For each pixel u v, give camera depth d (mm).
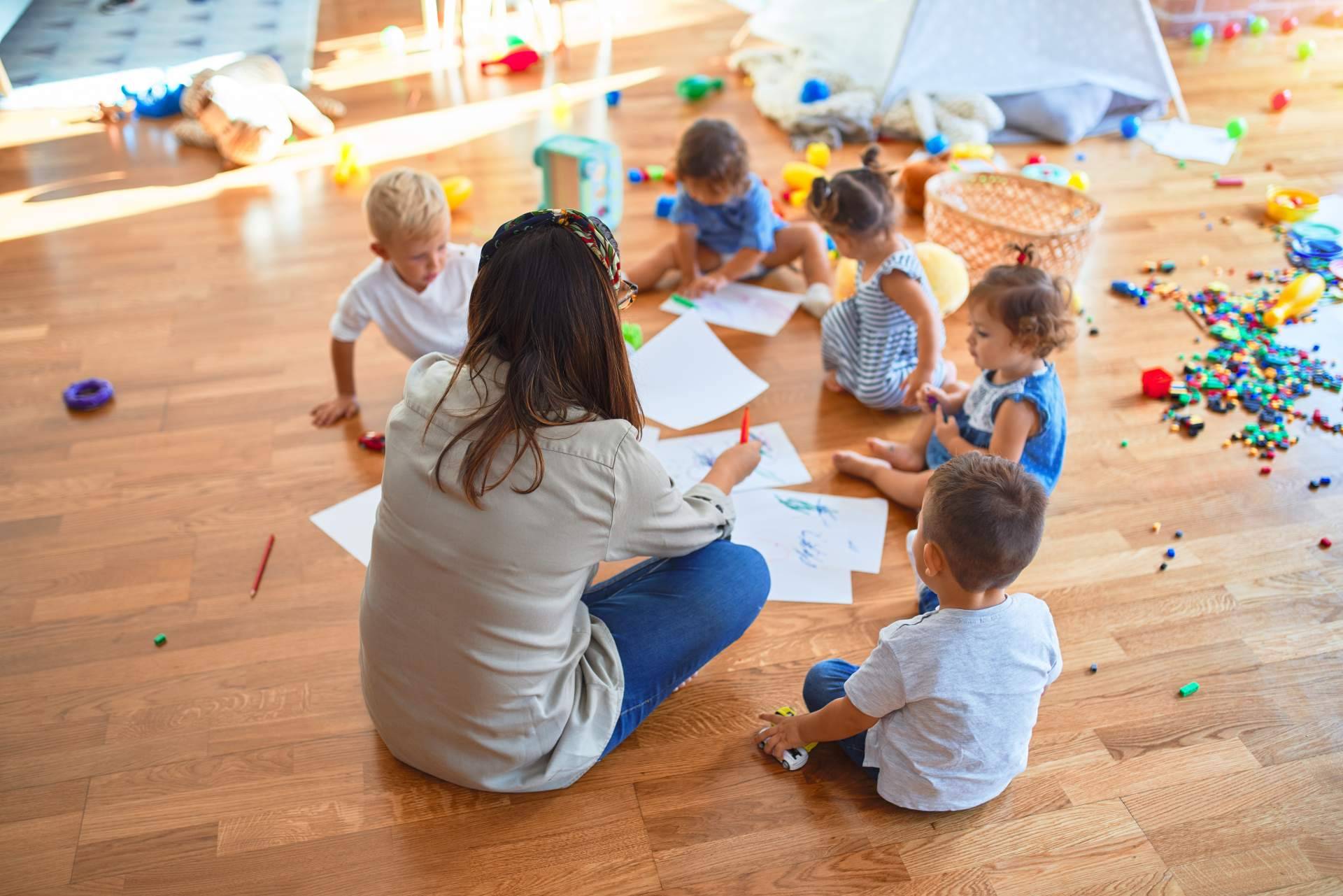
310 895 1205
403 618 1146
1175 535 1739
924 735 1225
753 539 1707
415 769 1343
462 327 1943
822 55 3361
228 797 1312
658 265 2369
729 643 1387
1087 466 1884
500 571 1068
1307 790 1350
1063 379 2104
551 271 991
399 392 2039
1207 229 2645
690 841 1274
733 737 1405
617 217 2541
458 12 3852
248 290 2346
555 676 1192
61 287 2344
